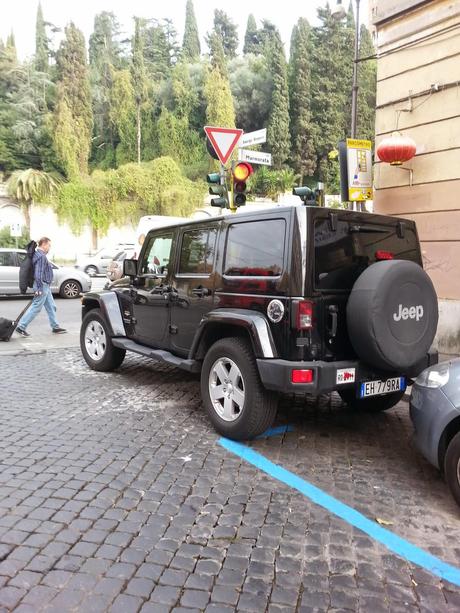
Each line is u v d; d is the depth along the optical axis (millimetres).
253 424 4266
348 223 4270
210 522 3154
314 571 2707
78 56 45219
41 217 38062
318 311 4008
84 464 3949
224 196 8695
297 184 53250
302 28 53875
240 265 4535
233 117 50125
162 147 49812
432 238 7734
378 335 3850
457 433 3262
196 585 2570
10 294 16141
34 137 46062
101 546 2869
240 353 4297
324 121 53969
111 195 40094
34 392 5945
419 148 7840
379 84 8469
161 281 5668
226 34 72312
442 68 7480
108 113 52375
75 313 13188
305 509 3348
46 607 2385
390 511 3348
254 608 2426
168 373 6965
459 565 2787
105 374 6871
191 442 4457
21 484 3592
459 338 7438
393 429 4930
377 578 2662
